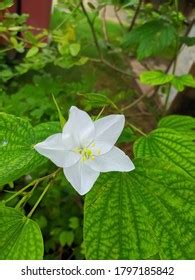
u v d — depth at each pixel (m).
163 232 0.13
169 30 0.34
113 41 0.48
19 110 0.31
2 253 0.13
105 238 0.13
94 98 0.19
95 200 0.13
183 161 0.15
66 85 0.34
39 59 0.35
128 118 0.49
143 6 0.44
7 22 0.33
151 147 0.15
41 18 0.54
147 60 0.62
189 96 0.42
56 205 0.34
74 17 0.35
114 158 0.14
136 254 0.13
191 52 0.52
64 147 0.14
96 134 0.15
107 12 0.67
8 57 0.51
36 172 0.25
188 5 0.42
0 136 0.15
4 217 0.13
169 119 0.20
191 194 0.13
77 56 0.34
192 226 0.13
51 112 0.31
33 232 0.13
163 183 0.14
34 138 0.15
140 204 0.13
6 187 0.32
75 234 0.34
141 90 0.55
